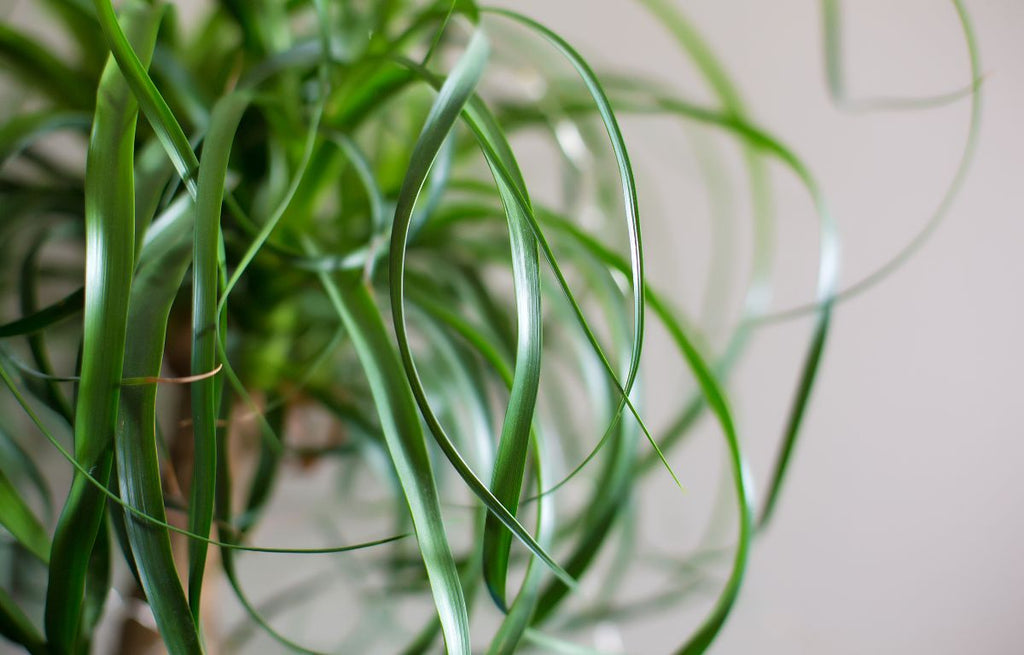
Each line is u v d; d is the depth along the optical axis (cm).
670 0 98
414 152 54
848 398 99
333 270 62
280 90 66
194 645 54
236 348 71
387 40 66
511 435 54
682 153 97
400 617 90
